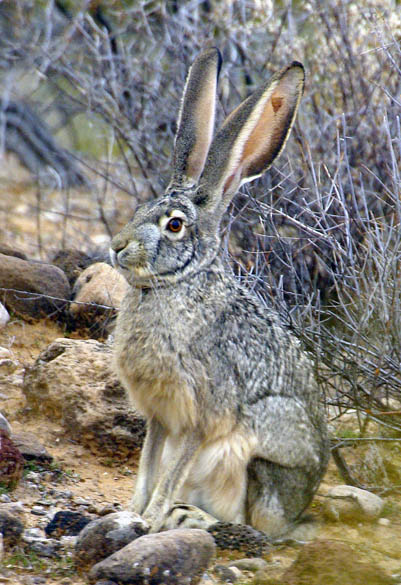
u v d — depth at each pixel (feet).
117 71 54.90
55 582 24.48
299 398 30.78
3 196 64.23
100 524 25.50
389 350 34.86
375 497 31.35
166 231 28.71
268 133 31.58
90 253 51.62
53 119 70.08
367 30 49.39
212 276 29.58
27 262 45.29
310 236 39.75
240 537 27.94
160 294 28.66
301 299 39.65
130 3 59.41
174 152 32.35
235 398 29.01
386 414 33.99
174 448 29.86
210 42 51.85
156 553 24.06
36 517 28.48
